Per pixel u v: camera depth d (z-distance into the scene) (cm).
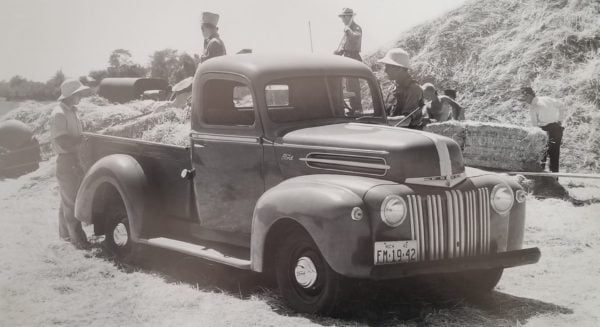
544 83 1410
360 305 458
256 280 521
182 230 560
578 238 671
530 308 459
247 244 507
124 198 565
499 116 1393
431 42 1678
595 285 516
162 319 432
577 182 1047
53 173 1080
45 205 891
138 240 556
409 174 425
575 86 1369
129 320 431
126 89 1456
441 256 430
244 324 417
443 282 515
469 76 1539
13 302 471
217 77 521
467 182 451
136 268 566
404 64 674
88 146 646
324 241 406
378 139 444
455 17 1722
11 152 1081
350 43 988
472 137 946
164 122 846
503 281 530
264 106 492
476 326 421
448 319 432
